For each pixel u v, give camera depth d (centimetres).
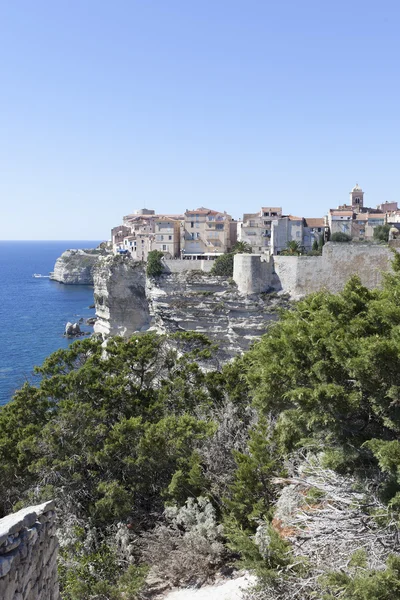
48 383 2734
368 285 6200
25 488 2212
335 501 1470
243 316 6688
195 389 3059
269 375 1515
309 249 10456
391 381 1267
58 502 2003
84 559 1633
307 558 1320
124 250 14238
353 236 11044
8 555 873
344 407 1315
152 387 3169
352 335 1471
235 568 1661
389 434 1428
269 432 2173
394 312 1432
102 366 2962
